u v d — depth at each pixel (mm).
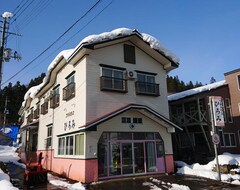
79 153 12078
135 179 11883
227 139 19219
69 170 12891
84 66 12828
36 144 22109
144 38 14531
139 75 14703
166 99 15461
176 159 20016
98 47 13422
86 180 11000
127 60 14414
